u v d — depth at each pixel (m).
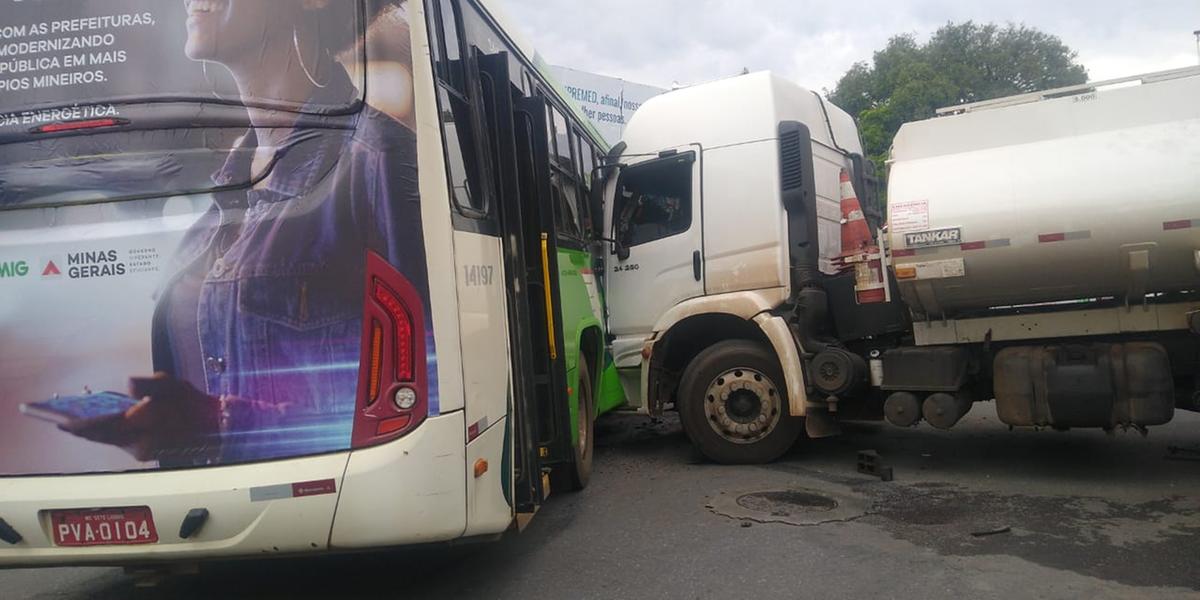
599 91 16.38
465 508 3.54
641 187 7.79
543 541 5.27
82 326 3.47
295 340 3.40
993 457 7.07
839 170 8.22
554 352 5.24
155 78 3.51
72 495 3.38
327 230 3.43
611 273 7.90
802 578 4.39
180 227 3.46
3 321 3.51
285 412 3.39
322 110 3.47
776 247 7.01
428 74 3.64
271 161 3.46
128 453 3.43
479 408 3.78
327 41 3.50
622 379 7.95
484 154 4.50
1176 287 5.64
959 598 4.02
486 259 4.15
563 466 5.99
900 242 6.09
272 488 3.31
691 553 4.89
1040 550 4.64
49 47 3.54
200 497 3.32
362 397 3.38
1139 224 5.46
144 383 3.44
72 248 3.49
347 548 3.38
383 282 3.41
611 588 4.39
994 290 6.00
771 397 6.99
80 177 3.50
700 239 7.34
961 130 6.18
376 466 3.33
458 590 4.46
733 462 7.15
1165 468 6.37
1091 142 5.75
